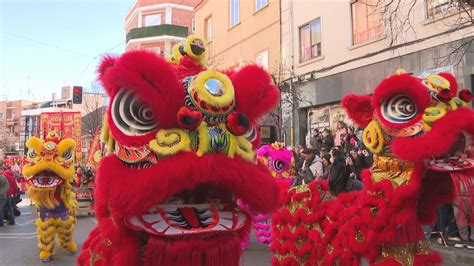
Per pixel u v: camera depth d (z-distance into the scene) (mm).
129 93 2100
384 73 11719
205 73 2186
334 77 13406
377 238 2832
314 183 3527
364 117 3240
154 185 1959
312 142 12703
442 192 3086
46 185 6203
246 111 2357
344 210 3139
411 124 2752
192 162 2006
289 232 3525
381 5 11203
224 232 2152
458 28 8812
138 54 2047
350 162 7656
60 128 17906
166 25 28828
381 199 2877
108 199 2053
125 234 2201
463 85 9602
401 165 2895
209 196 2348
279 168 6672
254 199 2137
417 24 10773
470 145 2742
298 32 15203
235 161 2129
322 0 14008
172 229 2057
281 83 14992
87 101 35719
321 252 3266
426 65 10500
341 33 13227
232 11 19359
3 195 11484
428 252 2908
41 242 6480
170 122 2094
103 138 2316
